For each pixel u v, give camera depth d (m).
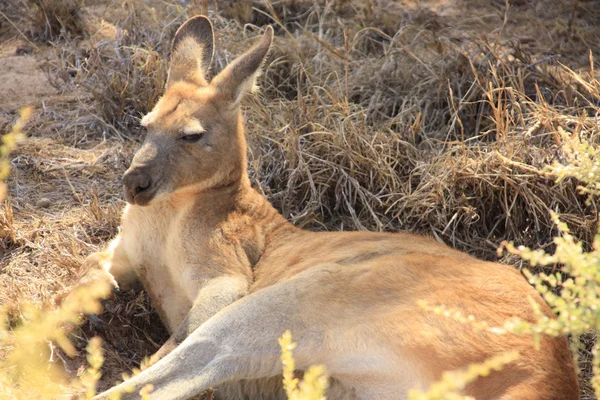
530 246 11.04
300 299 7.81
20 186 11.96
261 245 9.54
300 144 11.99
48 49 15.80
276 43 14.97
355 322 7.61
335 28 16.19
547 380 6.98
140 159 9.09
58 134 13.27
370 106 13.26
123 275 9.87
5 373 7.32
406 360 7.34
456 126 13.20
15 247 10.63
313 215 11.52
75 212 11.51
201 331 7.69
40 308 9.02
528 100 13.38
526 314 7.55
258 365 7.63
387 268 7.95
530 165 11.33
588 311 5.46
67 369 8.62
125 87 13.50
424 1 18.36
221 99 9.60
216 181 9.50
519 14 17.83
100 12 16.69
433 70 14.05
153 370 7.41
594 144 11.44
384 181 11.74
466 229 11.28
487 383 6.95
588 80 14.24
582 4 18.16
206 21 10.59
